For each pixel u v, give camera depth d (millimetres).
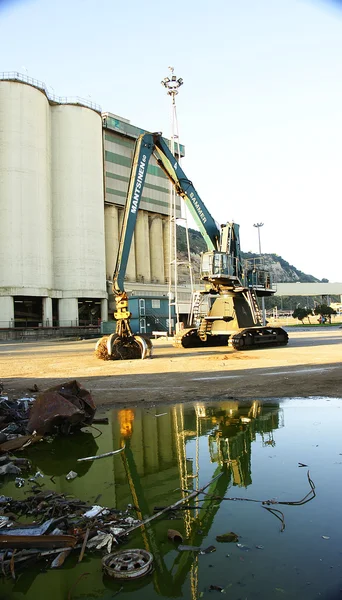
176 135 38438
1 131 64000
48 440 8508
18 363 23375
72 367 20266
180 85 38250
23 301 67438
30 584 3701
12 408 9977
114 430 9000
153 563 3900
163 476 6207
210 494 5449
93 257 72375
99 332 67812
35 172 65500
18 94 64625
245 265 30609
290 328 67750
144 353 22328
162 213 91875
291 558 3883
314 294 112000
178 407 10984
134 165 23672
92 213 73062
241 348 27922
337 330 56625
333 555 3924
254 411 10188
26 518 5012
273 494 5340
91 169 73750
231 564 3830
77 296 70438
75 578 3760
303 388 12820
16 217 63219
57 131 72688
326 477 5832
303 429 8391
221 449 7344
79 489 5840
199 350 27984
